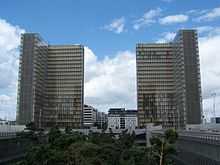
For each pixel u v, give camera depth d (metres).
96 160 72.00
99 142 110.56
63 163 67.06
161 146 70.19
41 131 188.38
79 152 71.50
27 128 198.25
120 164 82.31
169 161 72.44
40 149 66.06
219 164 82.12
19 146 150.12
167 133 71.38
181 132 132.00
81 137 107.31
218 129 142.12
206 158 94.06
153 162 71.31
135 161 80.94
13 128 184.12
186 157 121.88
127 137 138.50
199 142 102.75
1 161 127.69
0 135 139.75
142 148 87.31
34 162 64.38
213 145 87.56
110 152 85.12
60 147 81.19
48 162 65.00
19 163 66.00
